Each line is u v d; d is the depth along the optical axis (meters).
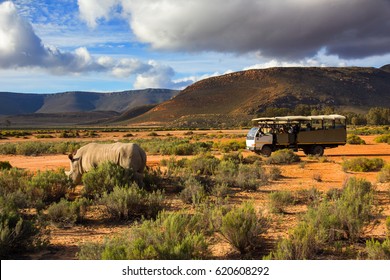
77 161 17.77
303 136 35.50
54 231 11.49
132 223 12.35
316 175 22.08
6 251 9.23
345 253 9.14
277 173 23.30
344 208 10.62
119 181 15.41
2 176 16.58
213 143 53.81
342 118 35.66
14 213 10.37
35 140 75.88
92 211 13.75
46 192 15.22
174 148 38.81
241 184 18.91
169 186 18.59
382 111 189.00
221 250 9.62
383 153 37.97
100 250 8.34
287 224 12.08
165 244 8.27
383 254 8.25
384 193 17.19
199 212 12.10
